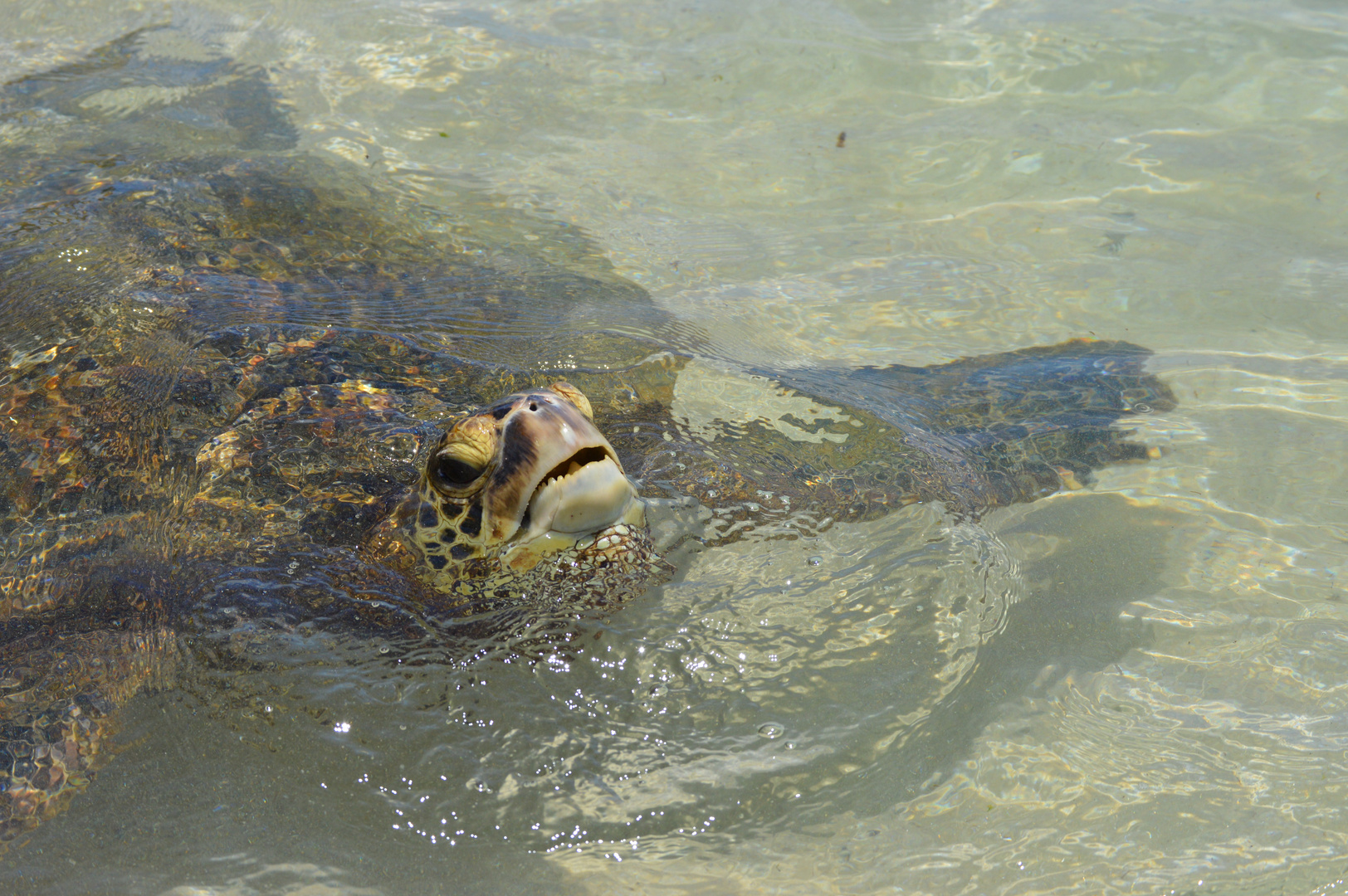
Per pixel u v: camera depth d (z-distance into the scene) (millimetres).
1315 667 2359
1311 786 2051
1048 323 4066
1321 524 2877
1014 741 2211
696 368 3586
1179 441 3289
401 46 6453
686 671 2379
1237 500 2998
